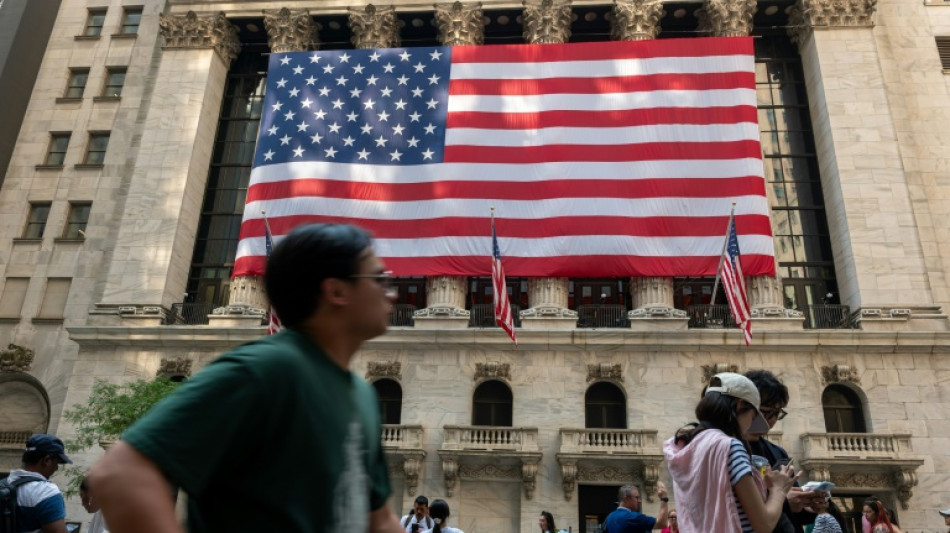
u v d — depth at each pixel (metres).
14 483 5.09
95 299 30.11
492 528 24.44
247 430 1.58
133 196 30.67
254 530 1.57
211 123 33.31
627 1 31.69
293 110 30.45
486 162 28.50
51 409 29.08
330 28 34.72
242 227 29.09
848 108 29.31
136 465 1.43
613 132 28.58
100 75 35.41
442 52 30.67
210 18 33.78
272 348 1.73
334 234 2.00
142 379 26.00
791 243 29.47
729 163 27.72
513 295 29.00
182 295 30.23
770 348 25.73
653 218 27.16
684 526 3.53
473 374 26.52
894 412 24.59
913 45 31.52
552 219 27.45
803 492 3.90
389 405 26.91
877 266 26.77
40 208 33.31
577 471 24.58
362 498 1.83
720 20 31.23
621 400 26.25
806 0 31.19
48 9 36.84
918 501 23.44
